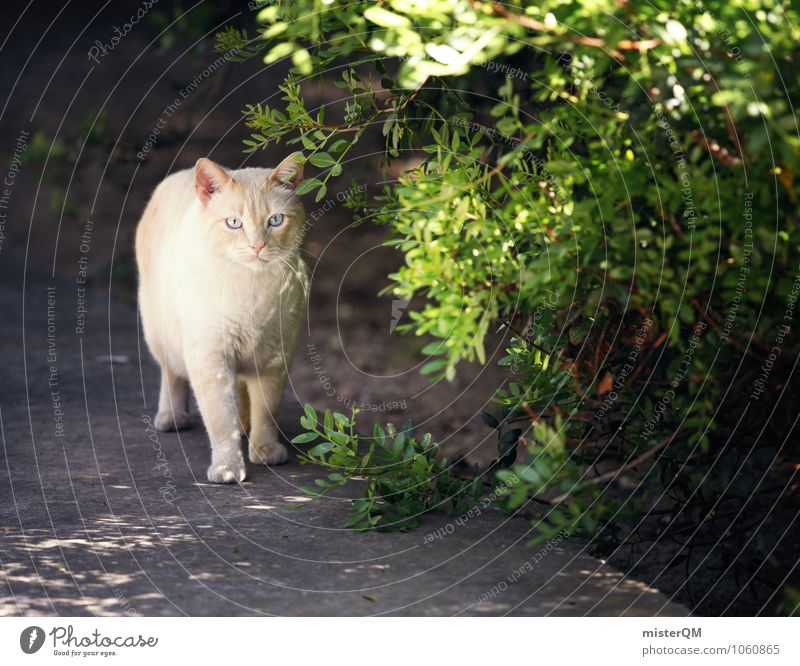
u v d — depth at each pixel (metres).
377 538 3.27
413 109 3.83
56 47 15.58
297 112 3.41
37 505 3.54
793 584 3.33
